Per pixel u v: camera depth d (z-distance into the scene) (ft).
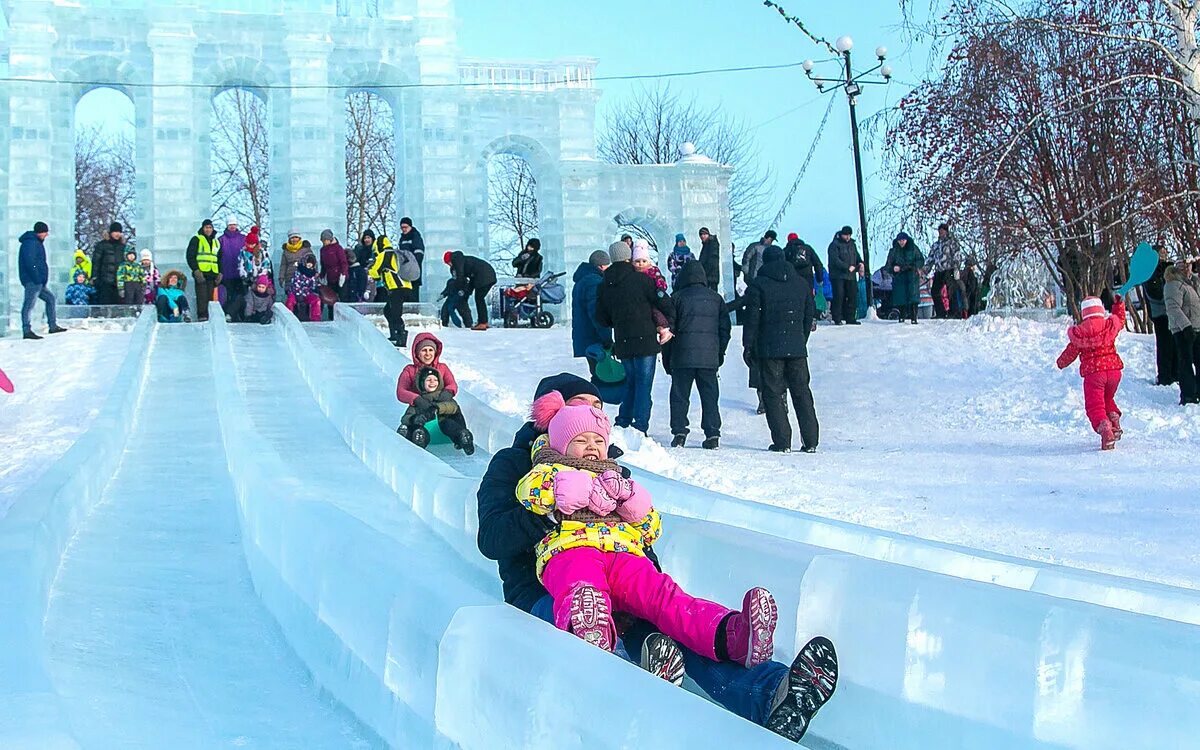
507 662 12.47
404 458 30.55
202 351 63.98
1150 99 71.00
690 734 9.96
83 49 99.91
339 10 107.04
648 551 16.70
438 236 105.60
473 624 13.37
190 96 100.78
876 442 46.98
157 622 19.99
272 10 102.83
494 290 100.83
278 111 103.40
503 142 110.63
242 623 20.36
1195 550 25.73
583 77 112.37
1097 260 77.25
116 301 84.89
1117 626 12.71
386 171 186.39
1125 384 55.72
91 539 25.90
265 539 22.89
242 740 14.98
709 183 115.55
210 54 101.86
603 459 16.52
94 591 21.49
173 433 43.37
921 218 77.10
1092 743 12.74
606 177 113.50
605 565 15.65
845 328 72.28
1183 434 45.21
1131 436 45.78
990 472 37.96
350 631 16.66
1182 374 50.67
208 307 76.23
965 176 75.92
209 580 23.07
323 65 103.04
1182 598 15.23
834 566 15.70
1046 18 72.02
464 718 13.17
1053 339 62.85
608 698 10.91
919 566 18.71
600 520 16.01
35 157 98.07
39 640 14.17
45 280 72.69
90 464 30.58
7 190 97.86
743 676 14.26
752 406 56.39
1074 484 35.09
